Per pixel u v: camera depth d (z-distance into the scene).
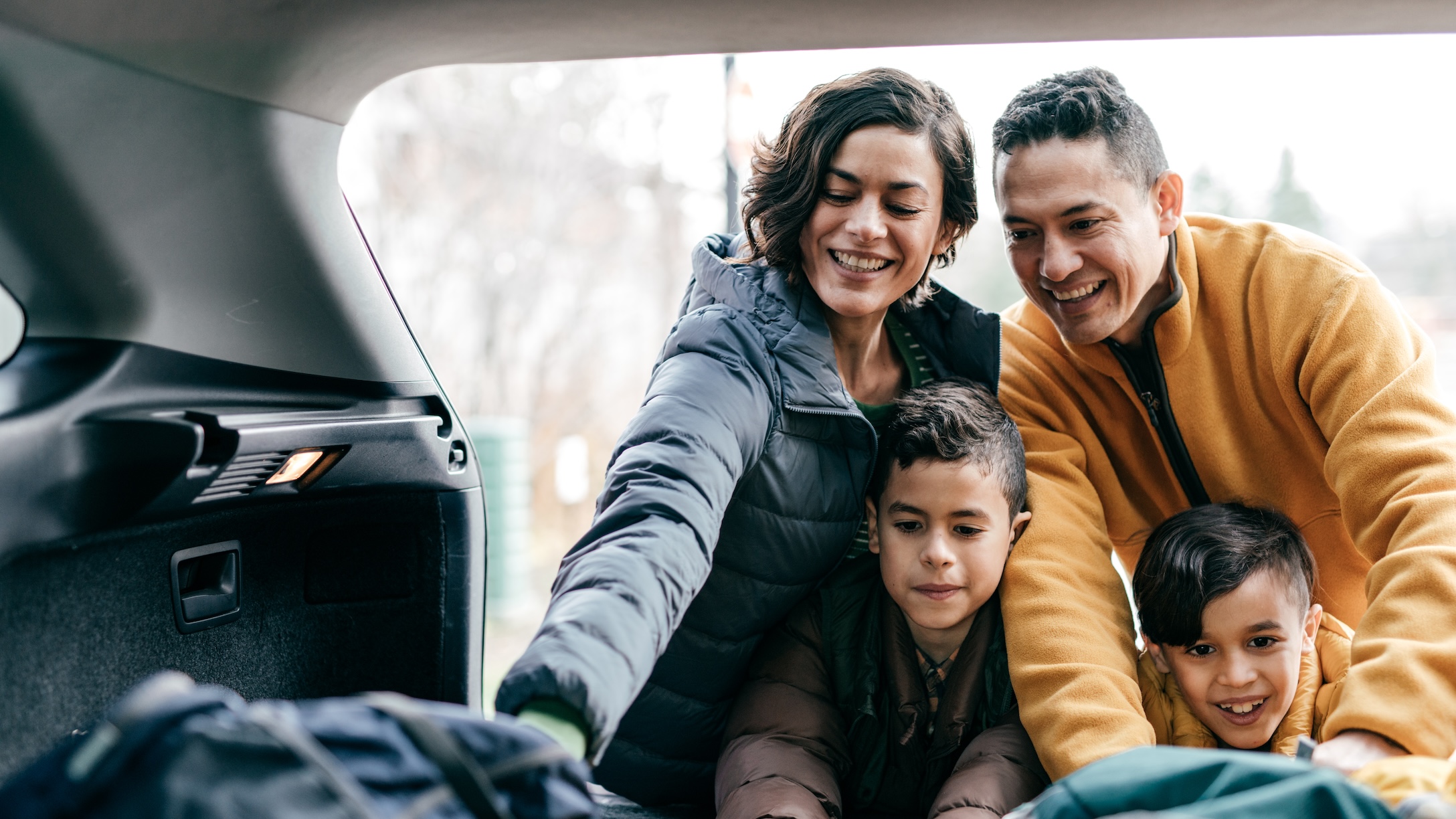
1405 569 1.18
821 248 1.31
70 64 0.97
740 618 1.36
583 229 8.90
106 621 1.00
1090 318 1.40
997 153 1.41
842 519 1.35
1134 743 1.18
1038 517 1.40
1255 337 1.45
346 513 1.26
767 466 1.28
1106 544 1.43
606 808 1.53
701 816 1.49
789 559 1.33
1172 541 1.37
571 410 8.72
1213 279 1.48
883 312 1.43
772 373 1.27
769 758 1.28
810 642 1.42
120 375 0.97
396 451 1.25
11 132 0.94
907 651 1.38
